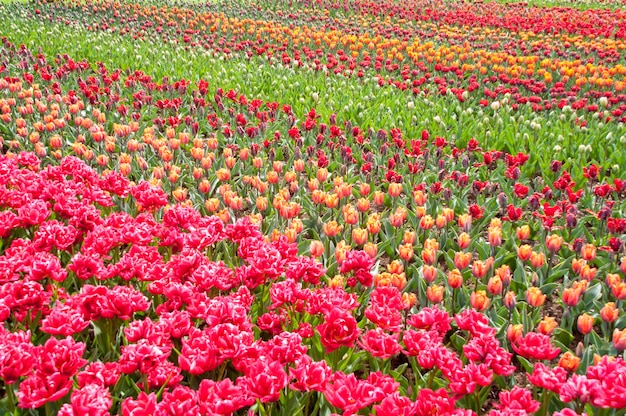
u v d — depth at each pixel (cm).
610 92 1080
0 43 1485
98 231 424
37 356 281
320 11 2253
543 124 931
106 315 336
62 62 1342
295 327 392
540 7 2484
